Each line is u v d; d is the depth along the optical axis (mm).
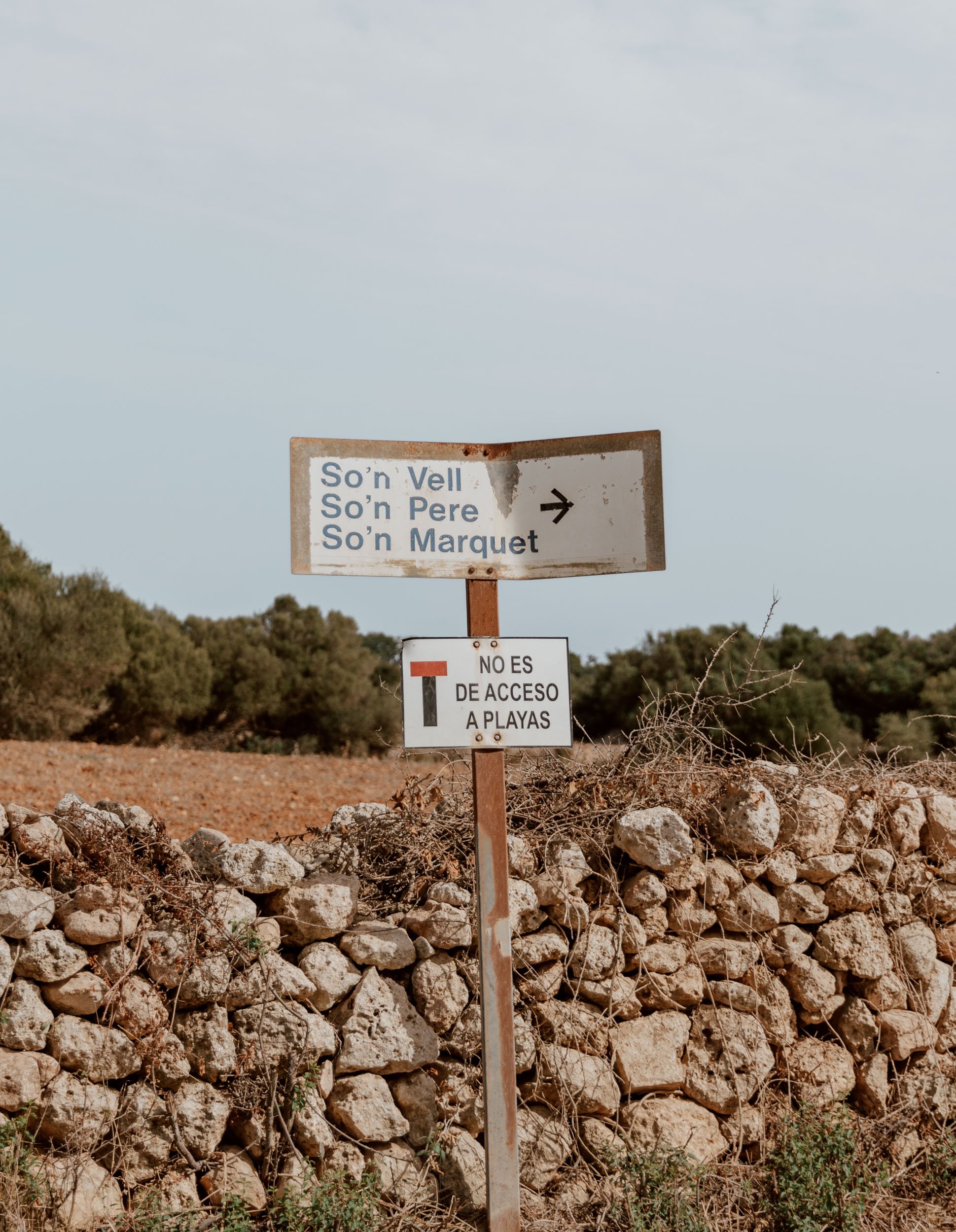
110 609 26812
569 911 4488
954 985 5023
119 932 3965
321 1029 4094
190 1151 3926
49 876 4016
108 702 27547
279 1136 4008
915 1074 4785
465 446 4305
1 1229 3553
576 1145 4371
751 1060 4559
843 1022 4793
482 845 4000
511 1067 3912
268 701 32906
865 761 5398
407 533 4199
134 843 4195
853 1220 4031
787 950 4742
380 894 4641
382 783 16453
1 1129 3660
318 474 4137
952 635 27891
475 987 4367
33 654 24828
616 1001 4480
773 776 4945
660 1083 4473
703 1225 3975
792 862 4809
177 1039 3969
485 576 4246
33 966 3848
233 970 4070
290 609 35906
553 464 4332
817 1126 4414
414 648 4082
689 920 4672
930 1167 4578
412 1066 4180
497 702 4117
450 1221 4043
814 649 26859
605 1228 4062
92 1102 3834
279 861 4246
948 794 5406
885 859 4930
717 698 5352
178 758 18766
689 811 4805
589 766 5066
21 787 12828
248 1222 3750
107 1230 3738
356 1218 3783
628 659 26766
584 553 4289
